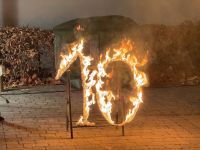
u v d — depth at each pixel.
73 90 12.23
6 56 12.95
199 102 10.66
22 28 12.98
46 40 13.10
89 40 12.07
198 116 9.30
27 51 13.05
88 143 7.48
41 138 7.75
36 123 8.74
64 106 10.27
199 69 13.47
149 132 8.10
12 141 7.58
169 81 13.21
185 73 13.15
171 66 13.16
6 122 8.84
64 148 7.21
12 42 12.91
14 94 11.85
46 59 13.30
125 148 7.20
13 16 14.20
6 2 14.13
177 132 8.10
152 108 10.05
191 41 13.29
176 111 9.76
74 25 12.43
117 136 7.87
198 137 7.79
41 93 11.93
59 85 13.07
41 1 14.37
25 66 13.14
